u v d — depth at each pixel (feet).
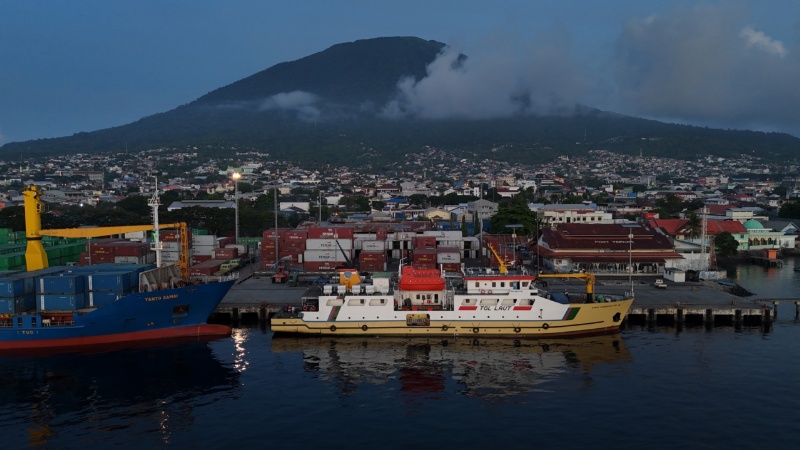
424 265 360.69
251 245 470.39
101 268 258.78
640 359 211.41
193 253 406.21
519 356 216.33
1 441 150.82
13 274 243.81
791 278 382.42
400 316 237.86
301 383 189.78
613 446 145.28
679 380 189.78
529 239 482.69
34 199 259.60
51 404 174.60
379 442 148.56
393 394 180.45
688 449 143.43
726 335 242.58
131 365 208.33
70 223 554.46
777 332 247.29
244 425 159.12
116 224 566.36
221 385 188.44
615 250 383.04
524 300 236.84
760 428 154.71
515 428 156.04
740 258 479.00
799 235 531.50
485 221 633.61
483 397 177.47
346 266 381.81
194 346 230.27
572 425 157.48
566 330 238.68
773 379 189.67
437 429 155.74
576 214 611.06
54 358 216.54
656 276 359.46
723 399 173.88
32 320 225.56
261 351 223.10
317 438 151.12
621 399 174.81
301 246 395.55
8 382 192.75
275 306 273.33
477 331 238.27
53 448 147.02
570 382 189.26
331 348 226.38
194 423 160.66
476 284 239.30
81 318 225.97
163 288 246.68
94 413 167.94
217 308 271.08
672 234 492.95
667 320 268.21
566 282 334.03
